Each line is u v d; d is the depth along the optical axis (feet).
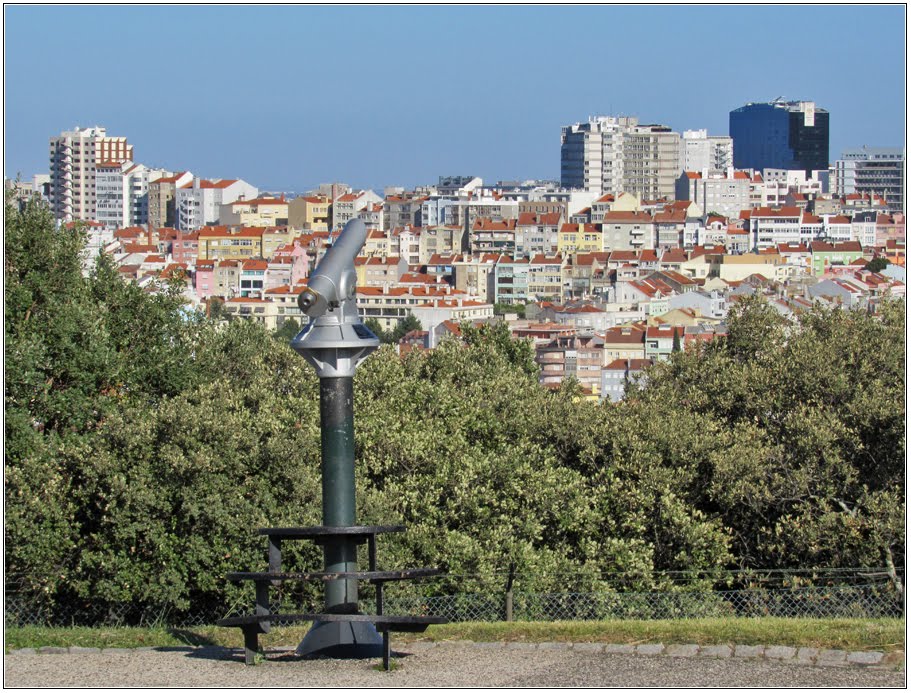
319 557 119.34
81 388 148.46
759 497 147.13
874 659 72.28
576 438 158.30
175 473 122.52
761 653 73.67
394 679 70.18
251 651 73.77
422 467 143.23
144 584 119.75
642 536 144.97
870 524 139.95
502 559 129.59
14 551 117.70
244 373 186.29
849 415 157.69
